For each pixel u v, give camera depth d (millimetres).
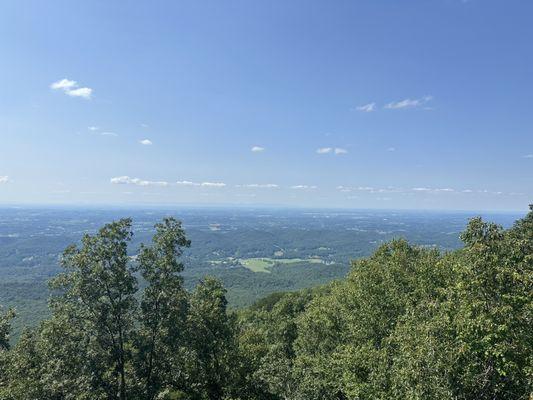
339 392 32562
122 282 26656
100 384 26406
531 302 15984
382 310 28516
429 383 16188
